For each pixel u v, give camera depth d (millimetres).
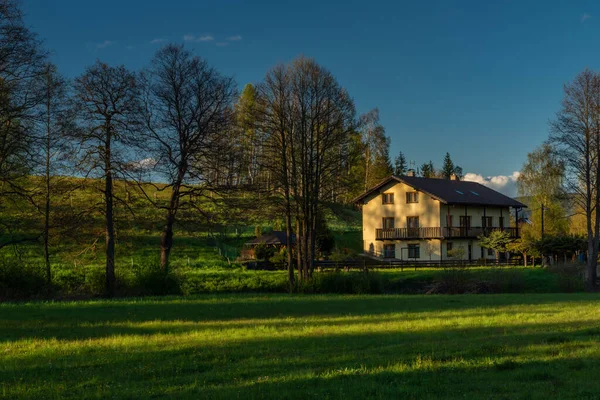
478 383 8938
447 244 61938
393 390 8453
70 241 33688
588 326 15484
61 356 11859
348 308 22516
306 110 38000
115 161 30984
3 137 27641
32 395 8656
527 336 13680
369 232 67438
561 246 51312
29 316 19266
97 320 18375
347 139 38625
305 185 38344
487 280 37062
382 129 86500
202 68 35562
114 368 10602
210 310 21594
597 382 8852
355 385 8820
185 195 36656
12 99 27703
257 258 54469
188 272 43875
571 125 40406
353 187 39844
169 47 35031
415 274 45000
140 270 32188
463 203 62250
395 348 12258
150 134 34312
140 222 35188
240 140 37219
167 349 12484
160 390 8805
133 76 31844
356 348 12477
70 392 8805
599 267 44219
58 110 30469
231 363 10922
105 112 31188
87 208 32688
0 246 30797
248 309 22031
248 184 36781
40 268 30062
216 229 36969
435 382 9039
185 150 35094
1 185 30250
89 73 30656
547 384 8828
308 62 37875
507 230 67312
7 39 26719
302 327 16438
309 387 8852
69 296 28812
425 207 62906
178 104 34969
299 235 39531
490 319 17812
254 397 8203
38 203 32938
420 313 20266
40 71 28656
